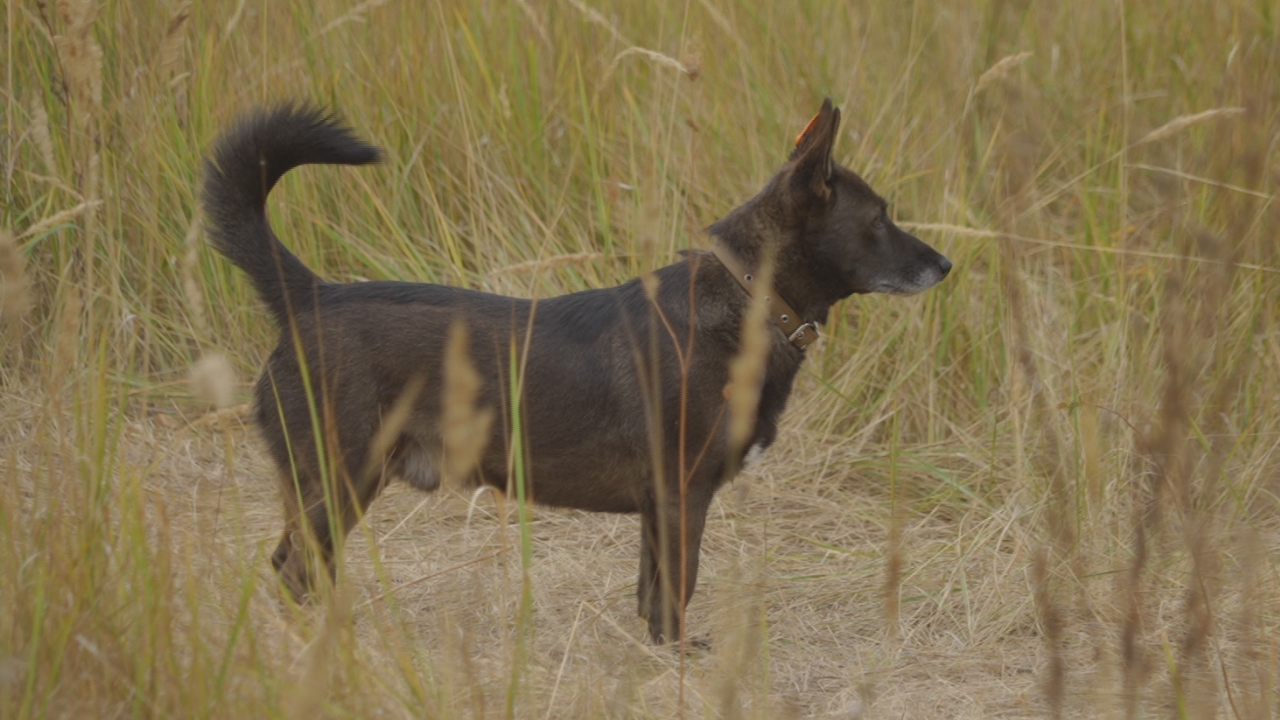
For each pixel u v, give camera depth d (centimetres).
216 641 566
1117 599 760
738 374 553
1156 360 975
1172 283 695
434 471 783
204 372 521
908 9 1273
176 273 1101
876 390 1102
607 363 770
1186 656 614
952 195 1115
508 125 1198
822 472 1018
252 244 777
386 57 1192
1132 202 1224
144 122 1090
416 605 809
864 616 811
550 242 1140
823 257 809
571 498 795
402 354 755
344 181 1169
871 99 1226
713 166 1179
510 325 773
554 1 1230
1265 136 1005
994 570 830
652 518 777
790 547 929
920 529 941
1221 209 1009
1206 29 1218
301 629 597
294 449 759
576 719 596
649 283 612
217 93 1130
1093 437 728
